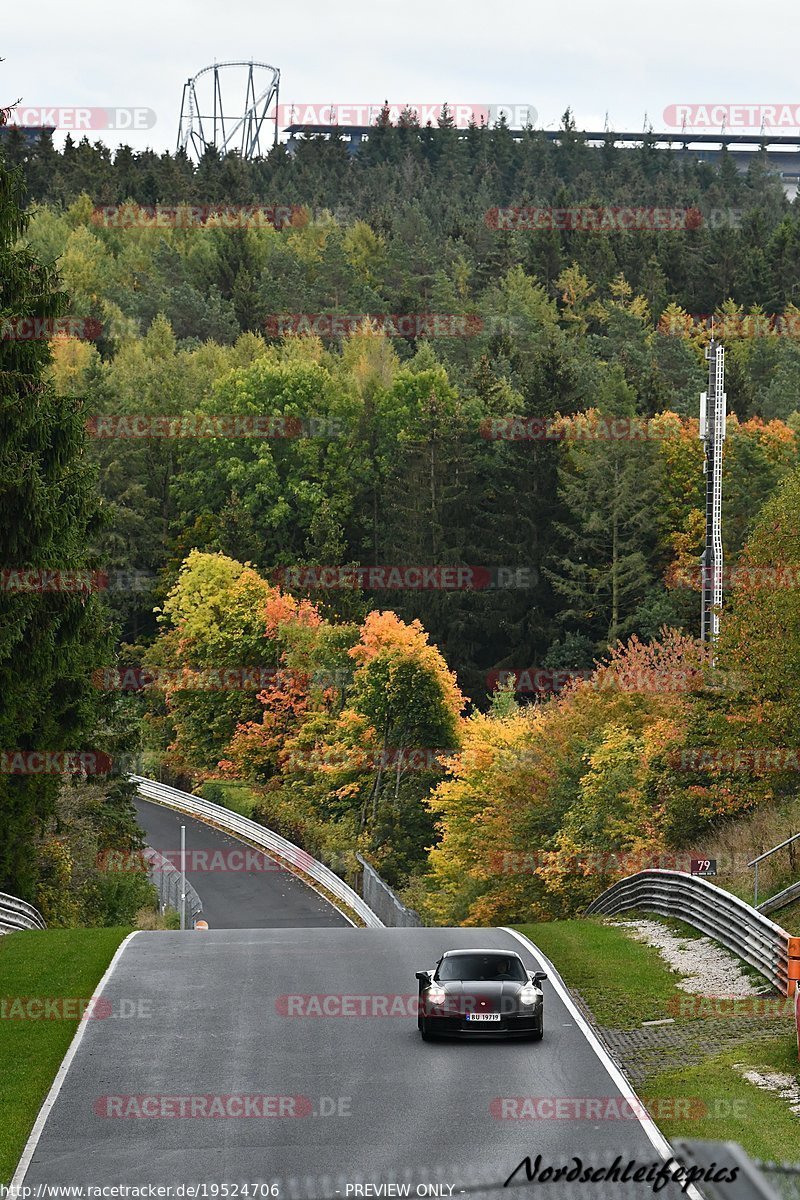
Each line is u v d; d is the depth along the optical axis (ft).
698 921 383.65
